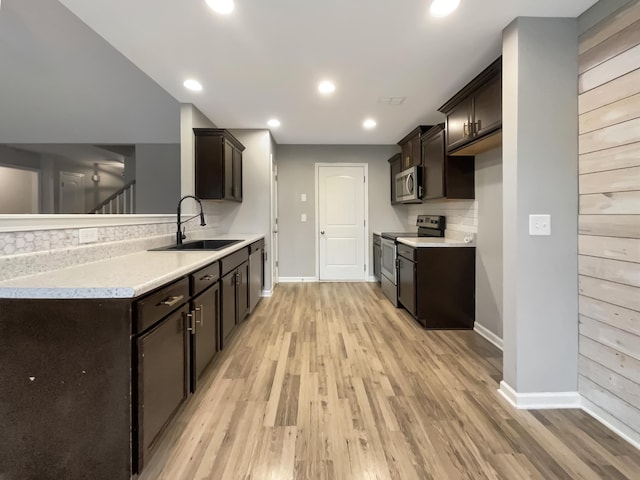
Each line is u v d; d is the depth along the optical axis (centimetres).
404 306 370
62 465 123
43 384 122
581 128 183
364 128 424
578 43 184
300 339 293
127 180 572
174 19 186
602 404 174
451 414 182
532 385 189
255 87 284
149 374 132
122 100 410
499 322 276
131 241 221
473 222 320
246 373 229
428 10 179
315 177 537
